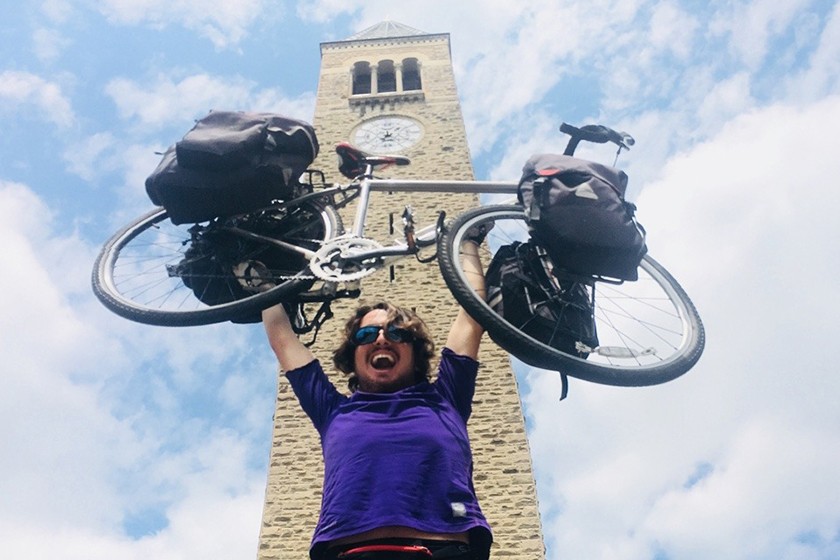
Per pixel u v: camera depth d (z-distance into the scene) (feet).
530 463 51.26
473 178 83.92
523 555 46.42
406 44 123.44
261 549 47.50
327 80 112.57
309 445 53.72
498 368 58.34
